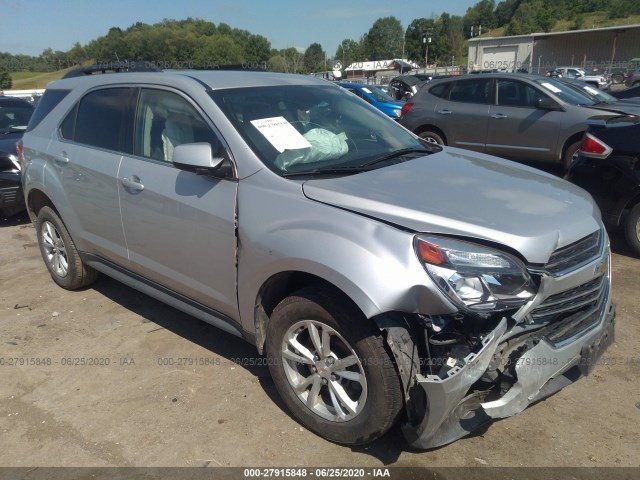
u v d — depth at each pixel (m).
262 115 3.24
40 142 4.46
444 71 53.50
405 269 2.32
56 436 2.90
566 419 2.92
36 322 4.18
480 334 2.36
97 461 2.71
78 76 4.48
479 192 2.79
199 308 3.36
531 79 8.23
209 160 2.88
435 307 2.28
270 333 2.86
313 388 2.76
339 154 3.24
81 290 4.75
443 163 3.30
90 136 4.00
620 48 54.84
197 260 3.19
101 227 3.91
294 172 2.91
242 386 3.28
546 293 2.40
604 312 2.80
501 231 2.39
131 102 3.69
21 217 7.46
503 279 2.32
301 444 2.78
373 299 2.32
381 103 14.85
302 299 2.64
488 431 2.84
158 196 3.31
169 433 2.89
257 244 2.77
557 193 2.90
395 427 2.87
